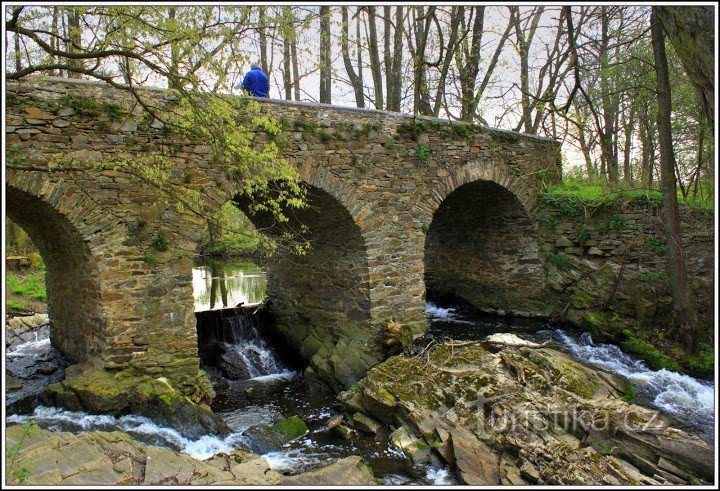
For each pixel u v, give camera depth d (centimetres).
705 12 416
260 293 1653
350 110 891
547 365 741
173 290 734
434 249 1473
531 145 1176
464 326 1191
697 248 972
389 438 675
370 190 920
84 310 764
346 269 987
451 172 1029
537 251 1202
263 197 931
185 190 661
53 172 593
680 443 548
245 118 769
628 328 1005
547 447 572
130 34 521
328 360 941
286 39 581
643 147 1514
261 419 781
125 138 685
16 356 916
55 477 455
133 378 698
